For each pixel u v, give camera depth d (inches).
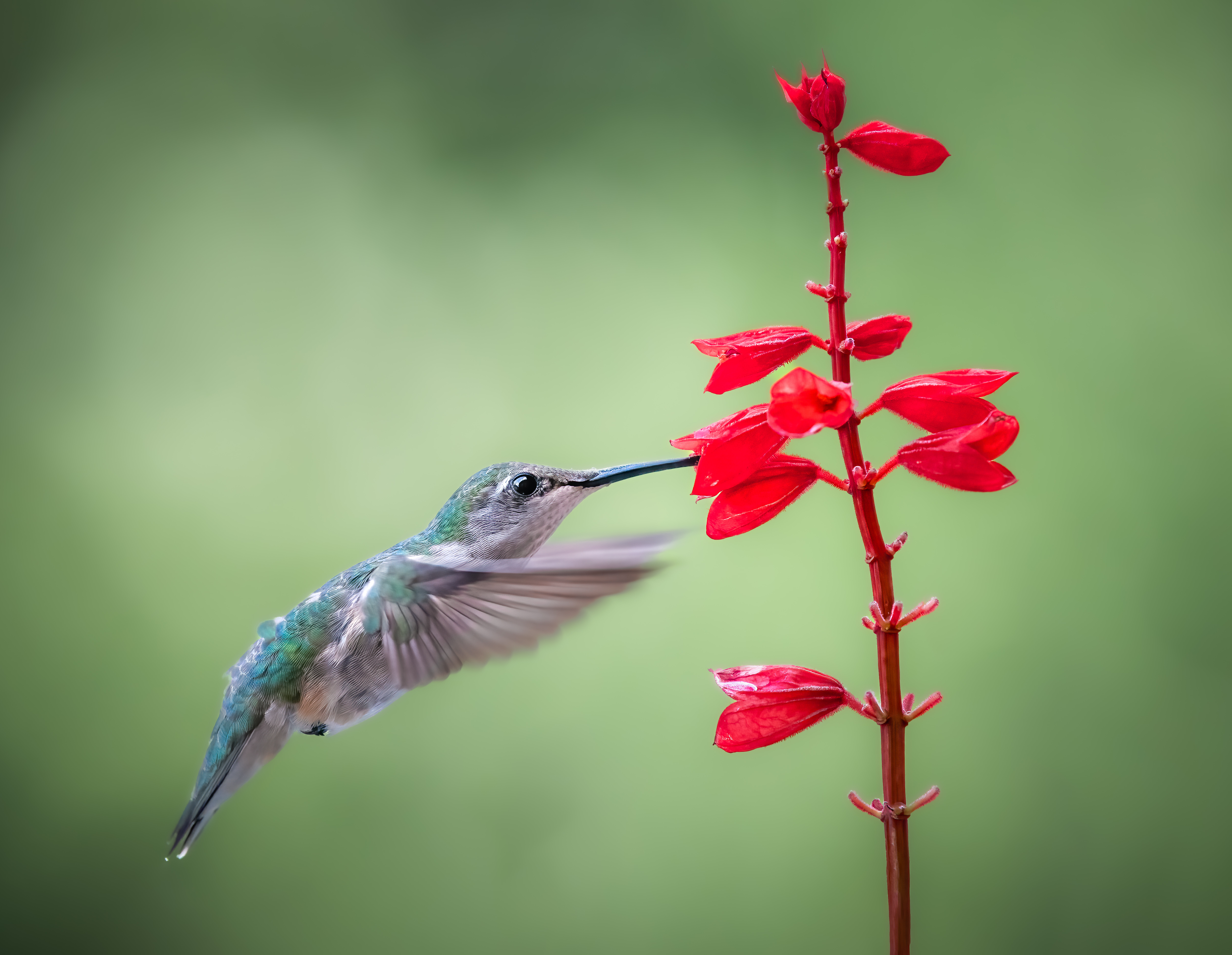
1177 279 394.0
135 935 374.9
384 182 445.4
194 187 441.4
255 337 427.2
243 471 411.8
